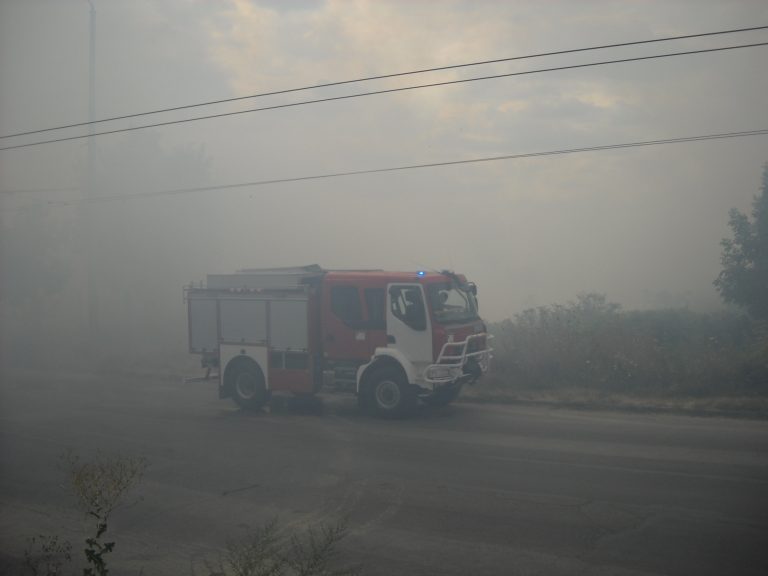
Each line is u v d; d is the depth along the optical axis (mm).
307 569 5152
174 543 6746
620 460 9062
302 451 10336
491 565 5820
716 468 8531
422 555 6105
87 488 5379
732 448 9539
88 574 4641
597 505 7258
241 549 5824
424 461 9430
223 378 14219
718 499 7316
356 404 14320
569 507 7230
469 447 10148
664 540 6203
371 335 12820
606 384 14367
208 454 10344
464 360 12688
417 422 12266
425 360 12422
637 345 15047
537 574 5586
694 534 6320
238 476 9055
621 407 12773
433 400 14047
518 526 6738
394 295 12656
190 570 6035
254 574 5008
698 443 9891
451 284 13359
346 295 13047
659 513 6926
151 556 6430
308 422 12641
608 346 15156
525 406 13547
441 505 7496
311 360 13289
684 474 8312
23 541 6996
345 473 8992
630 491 7695
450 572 5707
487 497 7699
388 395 12648
